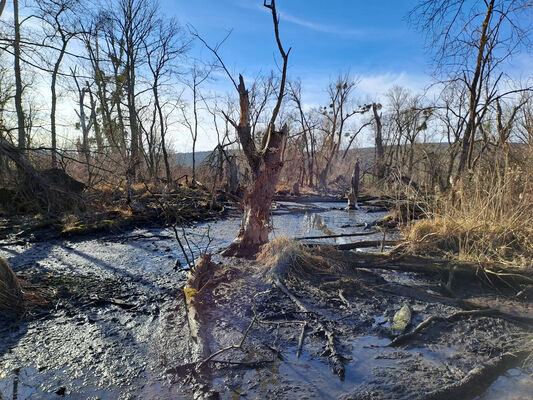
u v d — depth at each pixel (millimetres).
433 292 6082
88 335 4520
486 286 6219
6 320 4879
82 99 26094
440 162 19438
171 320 4961
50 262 7965
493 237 7195
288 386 3508
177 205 15633
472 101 11141
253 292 5996
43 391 3406
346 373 3732
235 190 19906
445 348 4266
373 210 18484
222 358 3984
